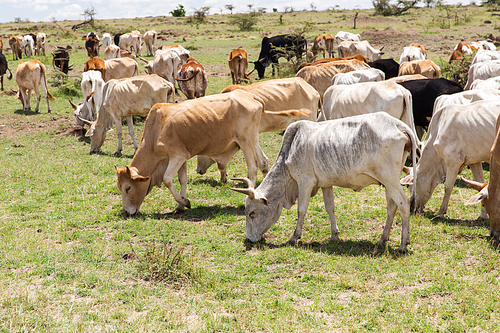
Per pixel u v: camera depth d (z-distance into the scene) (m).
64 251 5.91
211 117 7.42
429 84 10.23
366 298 4.64
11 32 59.00
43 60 29.53
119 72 17.88
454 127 7.07
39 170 10.17
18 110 16.45
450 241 6.09
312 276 5.19
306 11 82.06
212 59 28.17
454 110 7.16
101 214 7.42
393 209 5.92
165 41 42.75
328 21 60.97
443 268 5.21
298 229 6.25
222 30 55.50
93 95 13.87
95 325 4.24
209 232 6.64
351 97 9.66
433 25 45.88
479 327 4.06
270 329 4.14
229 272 5.36
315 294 4.80
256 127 7.82
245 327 4.21
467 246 5.86
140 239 6.41
